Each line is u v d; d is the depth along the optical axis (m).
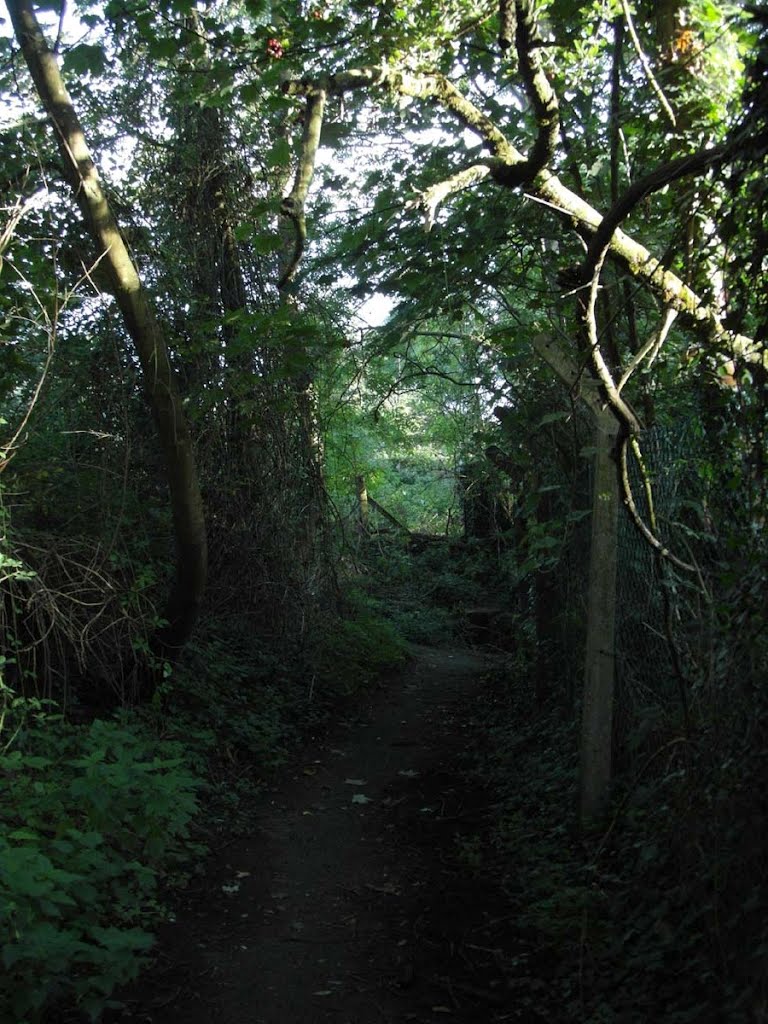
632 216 5.98
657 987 3.73
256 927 4.84
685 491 5.09
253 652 9.76
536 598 8.95
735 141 3.55
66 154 6.26
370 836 6.39
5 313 6.68
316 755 8.57
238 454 9.58
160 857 5.18
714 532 4.60
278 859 5.90
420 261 5.91
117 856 4.86
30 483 6.72
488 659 14.34
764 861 3.31
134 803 5.03
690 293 4.70
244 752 7.88
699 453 4.73
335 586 10.84
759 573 3.64
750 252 4.04
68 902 3.69
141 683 7.51
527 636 9.99
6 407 6.95
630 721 5.86
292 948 4.60
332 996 4.11
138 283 6.44
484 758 8.26
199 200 9.18
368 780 7.86
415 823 6.66
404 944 4.64
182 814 5.16
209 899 5.18
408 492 23.02
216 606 9.57
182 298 8.70
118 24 5.61
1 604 6.00
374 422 8.65
